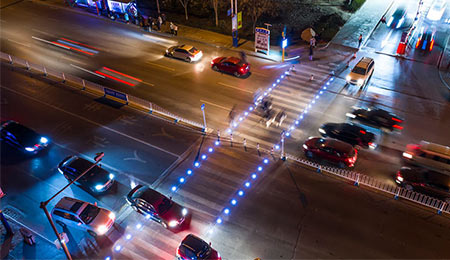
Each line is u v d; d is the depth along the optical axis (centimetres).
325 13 4391
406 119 2694
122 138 2645
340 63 3431
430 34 3819
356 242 1858
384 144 2473
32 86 3297
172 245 1888
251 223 1983
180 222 1966
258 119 2772
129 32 4225
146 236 1941
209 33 4097
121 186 2247
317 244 1858
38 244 1909
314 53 3625
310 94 3028
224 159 2422
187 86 3216
